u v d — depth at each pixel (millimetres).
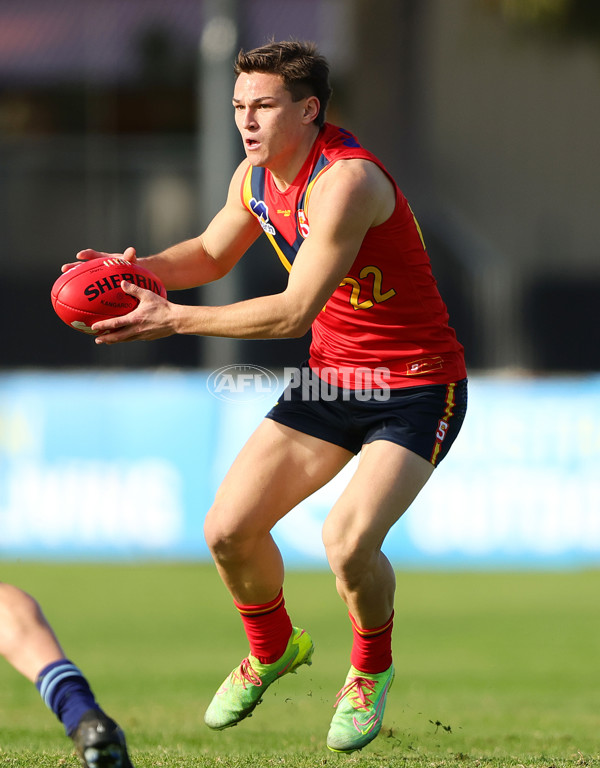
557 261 78062
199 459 40812
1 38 77688
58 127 76562
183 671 24781
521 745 16125
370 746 16203
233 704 14867
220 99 45250
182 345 60125
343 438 14516
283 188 14039
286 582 37625
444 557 40562
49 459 40844
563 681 23953
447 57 78312
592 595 35625
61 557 40844
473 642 28844
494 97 78312
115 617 32031
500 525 40344
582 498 40219
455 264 63875
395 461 13703
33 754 14344
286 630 14742
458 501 40500
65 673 10508
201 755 14547
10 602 10836
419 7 77625
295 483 14289
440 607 33750
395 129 78250
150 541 40938
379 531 13430
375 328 14141
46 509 40812
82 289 13992
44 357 63562
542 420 40188
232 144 45469
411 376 14156
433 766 13820
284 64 13438
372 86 77750
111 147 76000
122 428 40938
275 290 60625
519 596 35438
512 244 78438
